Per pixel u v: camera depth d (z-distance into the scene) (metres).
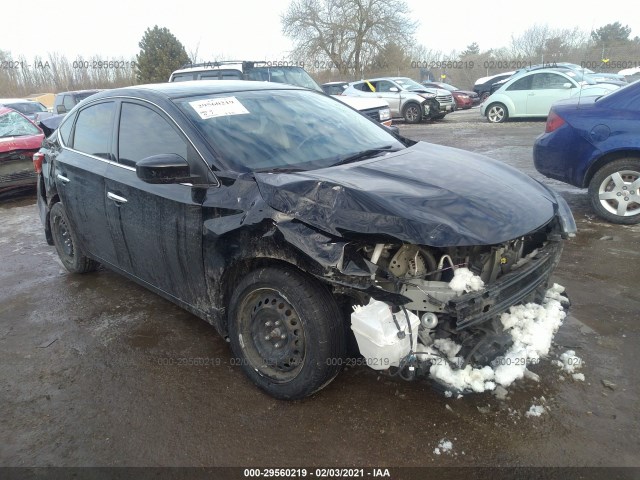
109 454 2.66
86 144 4.29
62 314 4.28
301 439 2.69
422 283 2.60
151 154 3.51
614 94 5.68
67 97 17.02
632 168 5.56
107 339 3.82
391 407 2.88
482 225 2.63
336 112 4.13
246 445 2.67
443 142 12.34
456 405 2.86
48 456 2.67
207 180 3.11
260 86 4.13
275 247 2.72
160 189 3.36
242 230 2.86
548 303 3.22
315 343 2.72
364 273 2.49
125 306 4.36
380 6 36.84
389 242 2.57
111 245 4.05
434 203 2.70
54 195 4.81
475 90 25.28
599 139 5.61
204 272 3.18
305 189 2.73
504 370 2.75
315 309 2.71
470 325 2.51
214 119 3.42
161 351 3.61
